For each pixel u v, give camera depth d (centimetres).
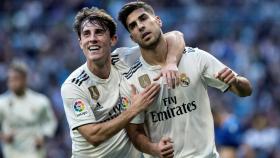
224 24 2520
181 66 818
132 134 831
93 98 829
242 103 2103
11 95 1395
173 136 820
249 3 2625
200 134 818
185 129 816
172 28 2462
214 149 823
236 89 823
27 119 1388
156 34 802
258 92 2266
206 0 2641
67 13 2597
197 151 816
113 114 838
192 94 816
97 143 807
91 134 805
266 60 2428
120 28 2317
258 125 1712
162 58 818
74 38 2412
